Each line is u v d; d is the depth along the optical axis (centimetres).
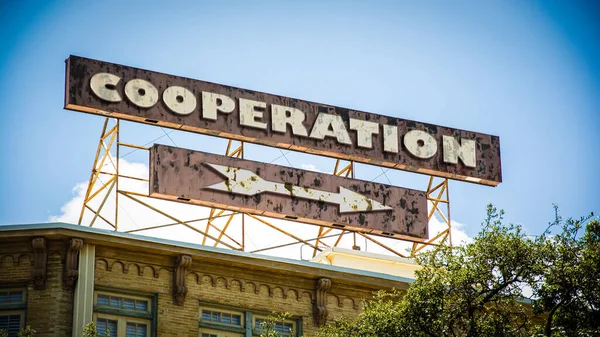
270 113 5291
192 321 4616
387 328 4116
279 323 4775
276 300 4794
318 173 5234
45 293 4481
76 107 4962
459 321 4116
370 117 5497
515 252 4112
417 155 5516
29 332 4122
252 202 5053
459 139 5641
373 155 5431
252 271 4791
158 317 4569
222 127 5175
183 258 4647
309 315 4816
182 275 4653
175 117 5103
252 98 5281
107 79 5038
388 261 5144
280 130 5272
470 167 5600
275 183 5125
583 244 4159
